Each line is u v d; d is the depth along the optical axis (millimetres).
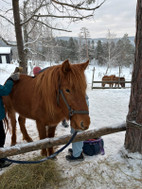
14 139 3098
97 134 2092
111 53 28219
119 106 6055
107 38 27625
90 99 7312
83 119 1606
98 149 2584
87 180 2059
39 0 4973
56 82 1861
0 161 2414
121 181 2004
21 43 5098
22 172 2072
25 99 2371
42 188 1972
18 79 2578
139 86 1995
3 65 18922
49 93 1935
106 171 2186
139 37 1938
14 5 4617
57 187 1971
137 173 2070
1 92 2184
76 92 1646
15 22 4844
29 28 6598
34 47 7742
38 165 2166
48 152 2625
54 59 18375
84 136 2014
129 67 34281
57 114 2107
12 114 2961
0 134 2389
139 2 1884
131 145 2291
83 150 2652
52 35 7070
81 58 34625
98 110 5539
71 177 2123
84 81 1726
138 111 2070
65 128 3961
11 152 1745
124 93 8648
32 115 2371
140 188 1864
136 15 1968
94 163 2379
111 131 2221
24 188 1906
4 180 1979
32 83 2391
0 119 2307
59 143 1930
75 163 2434
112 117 4785
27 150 1833
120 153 2488
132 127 2184
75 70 1703
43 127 2338
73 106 1656
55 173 2145
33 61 11898
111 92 9016
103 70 29141
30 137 3324
